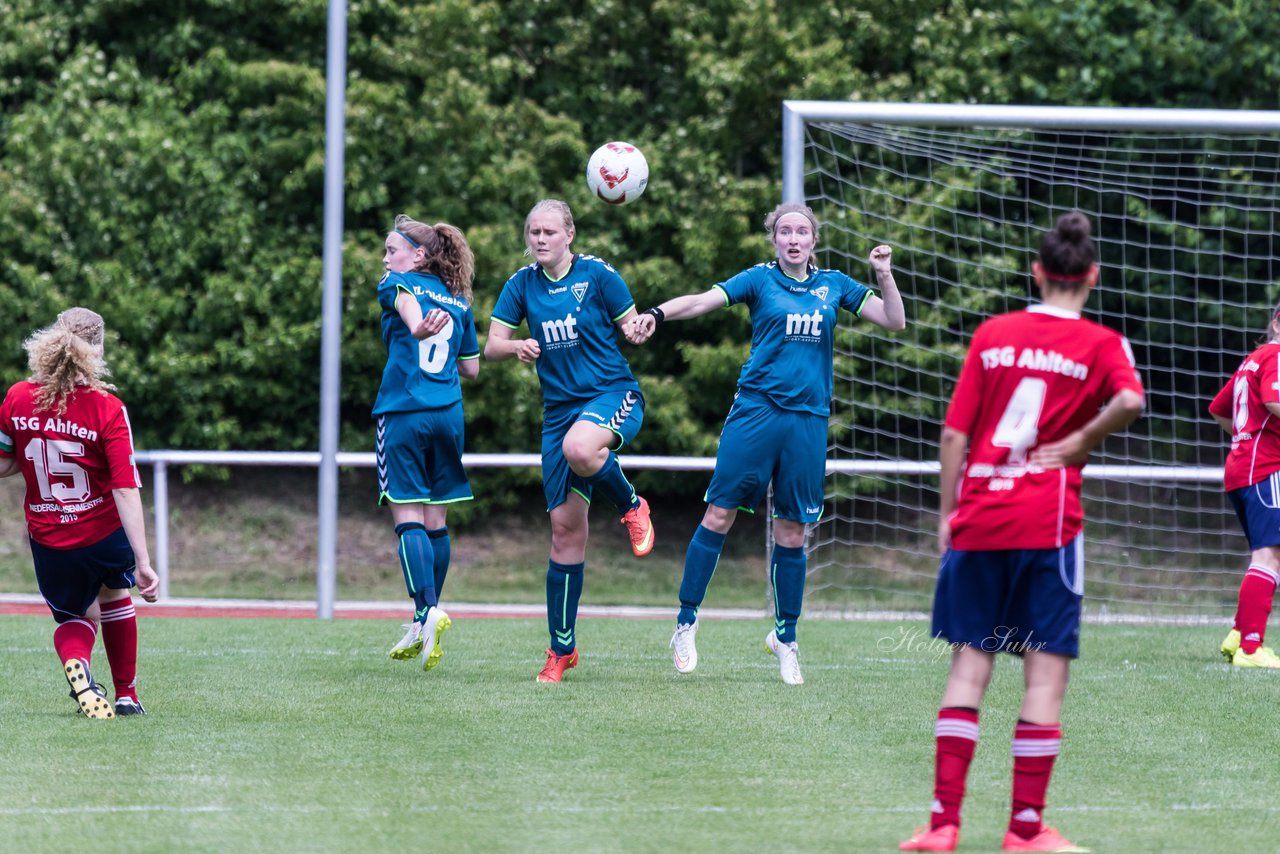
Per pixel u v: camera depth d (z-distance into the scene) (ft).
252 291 200.95
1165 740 67.72
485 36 207.72
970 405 48.19
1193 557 191.11
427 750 62.59
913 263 175.42
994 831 50.01
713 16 208.54
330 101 134.82
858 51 201.67
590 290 81.97
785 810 52.44
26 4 212.64
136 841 47.16
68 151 200.44
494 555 204.85
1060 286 48.52
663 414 197.57
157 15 218.18
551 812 51.67
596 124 216.74
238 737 65.31
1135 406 46.70
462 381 199.72
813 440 82.99
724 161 202.18
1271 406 94.32
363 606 150.82
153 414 207.41
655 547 205.57
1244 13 196.54
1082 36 199.62
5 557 191.52
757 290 82.99
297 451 214.48
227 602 153.17
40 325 199.82
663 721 70.08
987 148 151.84
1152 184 196.44
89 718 69.97
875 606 154.92
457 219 203.72
